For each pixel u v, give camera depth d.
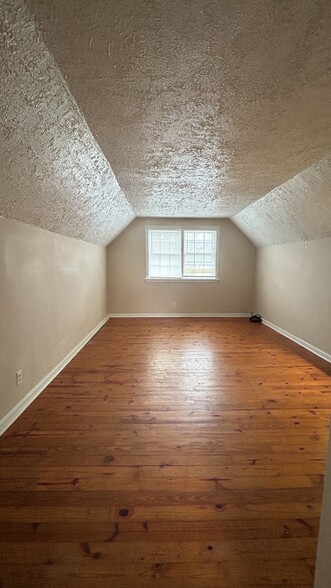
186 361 3.35
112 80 1.28
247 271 5.86
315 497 1.43
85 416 2.15
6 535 1.21
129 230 5.64
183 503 1.38
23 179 1.76
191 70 1.21
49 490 1.45
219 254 5.80
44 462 1.65
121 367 3.15
